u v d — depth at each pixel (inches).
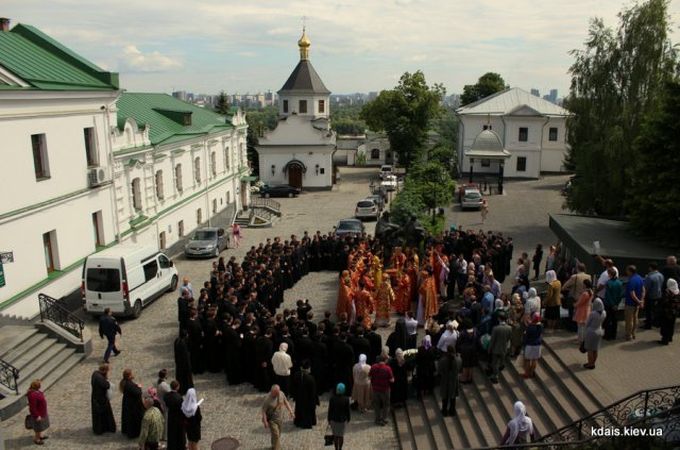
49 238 784.9
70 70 864.9
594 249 717.9
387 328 756.6
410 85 2743.6
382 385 523.5
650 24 1162.0
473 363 554.6
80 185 845.2
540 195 1920.5
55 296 780.6
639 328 609.6
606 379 488.4
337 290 941.2
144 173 1080.2
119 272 777.6
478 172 2389.3
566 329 621.0
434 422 519.5
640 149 847.1
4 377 564.4
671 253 707.4
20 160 706.8
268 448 493.4
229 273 797.2
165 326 788.0
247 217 1678.2
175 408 461.7
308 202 2060.8
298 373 525.7
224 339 617.3
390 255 992.2
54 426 524.7
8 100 677.9
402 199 1164.5
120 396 589.6
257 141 2449.6
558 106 2448.3
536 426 457.1
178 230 1285.7
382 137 3282.5
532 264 1054.4
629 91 1194.6
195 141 1382.9
